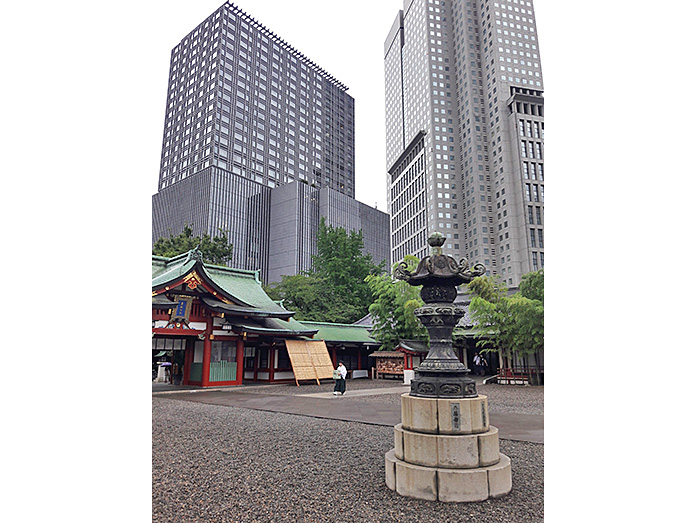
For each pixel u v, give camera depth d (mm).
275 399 16906
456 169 91750
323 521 4727
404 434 5738
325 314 37688
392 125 133000
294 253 78375
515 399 16859
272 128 96438
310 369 25188
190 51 94438
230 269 27750
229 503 5277
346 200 90125
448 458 5453
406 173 106938
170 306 19859
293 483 6027
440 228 87750
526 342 23203
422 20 103875
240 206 77812
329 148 113375
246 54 93438
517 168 78312
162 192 81625
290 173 99000
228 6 91312
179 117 91875
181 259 22766
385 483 5977
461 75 94438
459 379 5883
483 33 92562
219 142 84125
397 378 29297
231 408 14117
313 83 111625
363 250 92000
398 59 130000
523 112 81062
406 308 27109
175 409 13812
